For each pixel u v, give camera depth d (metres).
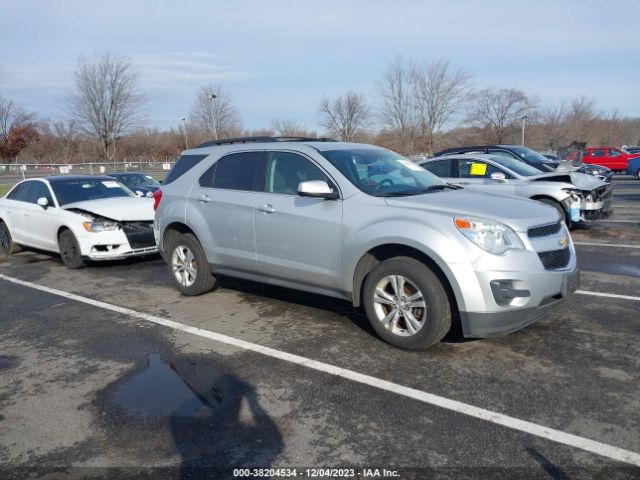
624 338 4.51
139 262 8.77
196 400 3.71
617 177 27.08
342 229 4.69
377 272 4.46
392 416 3.39
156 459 3.02
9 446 3.23
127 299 6.41
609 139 59.38
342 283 4.78
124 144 55.03
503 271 3.98
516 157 11.87
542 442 3.04
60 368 4.38
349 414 3.44
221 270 5.95
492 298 3.99
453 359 4.21
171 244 6.51
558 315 5.15
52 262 9.03
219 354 4.53
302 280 5.12
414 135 43.81
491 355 4.25
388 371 4.05
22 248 10.34
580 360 4.11
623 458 2.87
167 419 3.46
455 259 4.04
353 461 2.94
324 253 4.85
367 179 4.95
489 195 4.91
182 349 4.68
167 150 53.53
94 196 9.05
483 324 4.03
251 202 5.44
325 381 3.92
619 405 3.42
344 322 5.21
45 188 9.14
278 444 3.13
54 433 3.35
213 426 3.35
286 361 4.32
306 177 5.12
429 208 4.34
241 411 3.53
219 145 6.22
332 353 4.44
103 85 51.59
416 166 5.76
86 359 4.55
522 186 9.58
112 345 4.86
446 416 3.36
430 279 4.18
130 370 4.27
